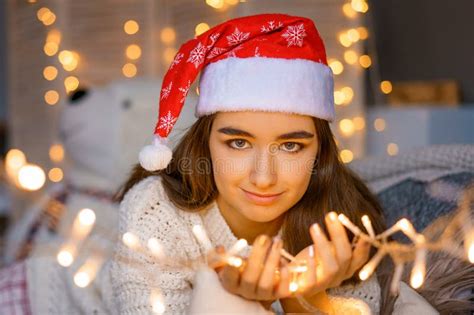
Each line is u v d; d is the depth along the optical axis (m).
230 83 0.98
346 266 0.87
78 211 1.77
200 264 1.01
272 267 0.86
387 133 2.31
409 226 0.80
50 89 2.67
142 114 1.88
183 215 1.12
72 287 1.38
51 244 1.53
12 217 2.73
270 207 0.99
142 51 2.53
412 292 1.11
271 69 0.98
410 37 2.62
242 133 0.98
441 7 2.47
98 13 2.58
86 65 2.60
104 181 1.85
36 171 1.18
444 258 1.12
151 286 1.07
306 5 2.30
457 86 2.40
